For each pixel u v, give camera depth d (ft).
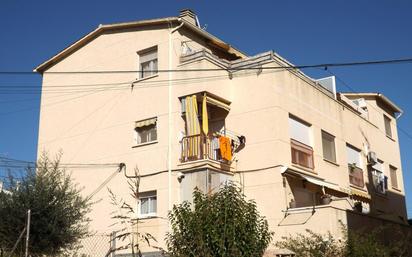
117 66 78.43
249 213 33.30
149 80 73.56
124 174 72.64
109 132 76.43
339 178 80.48
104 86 79.25
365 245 41.34
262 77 68.69
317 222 58.03
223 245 31.19
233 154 68.28
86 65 82.69
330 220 56.90
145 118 72.38
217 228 31.81
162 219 66.03
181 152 67.31
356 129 91.40
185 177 66.18
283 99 68.69
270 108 66.90
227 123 70.28
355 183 86.02
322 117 79.25
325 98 81.61
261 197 64.59
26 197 51.93
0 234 49.96
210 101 67.56
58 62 87.04
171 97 70.23
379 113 104.94
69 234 53.26
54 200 53.47
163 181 67.67
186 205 34.68
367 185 90.99
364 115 98.32
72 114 82.43
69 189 63.72
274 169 64.44
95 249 63.82
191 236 32.01
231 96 70.95
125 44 78.33
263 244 33.47
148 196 69.56
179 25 73.26
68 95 83.97
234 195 33.30
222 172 66.23
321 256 41.88
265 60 69.26
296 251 43.88
